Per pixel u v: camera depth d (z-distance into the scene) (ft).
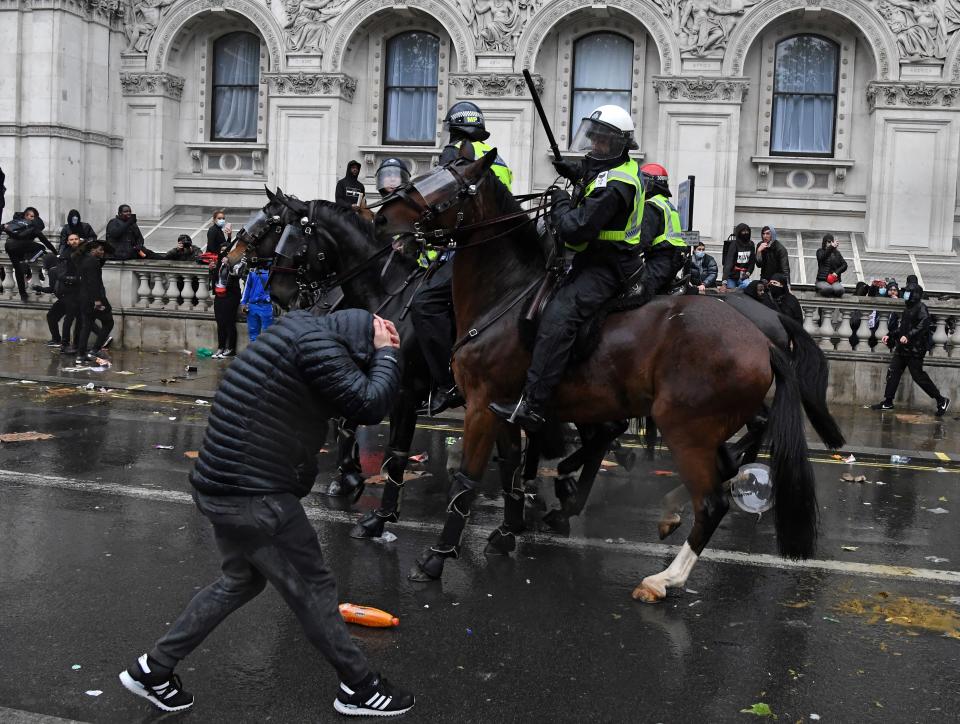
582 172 20.11
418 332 23.58
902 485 31.40
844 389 49.80
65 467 29.40
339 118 82.12
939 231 75.61
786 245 77.61
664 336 19.38
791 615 19.06
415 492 28.50
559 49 80.48
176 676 14.62
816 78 79.41
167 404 42.09
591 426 24.36
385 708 14.42
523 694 15.35
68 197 83.20
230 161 86.89
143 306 61.72
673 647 17.34
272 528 13.43
